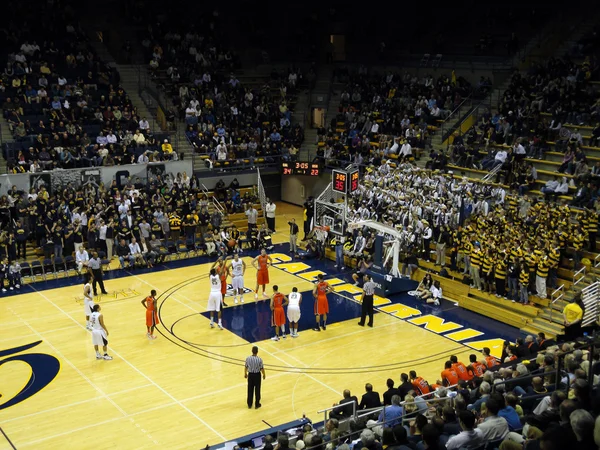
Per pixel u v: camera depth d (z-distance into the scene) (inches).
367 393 843.4
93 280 1369.3
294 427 890.1
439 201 1510.8
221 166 1924.2
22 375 1066.7
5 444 888.9
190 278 1494.8
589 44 1788.9
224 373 1080.8
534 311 1244.5
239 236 1685.5
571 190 1505.9
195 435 906.7
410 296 1401.3
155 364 1106.1
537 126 1653.5
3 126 1758.1
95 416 955.3
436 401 704.4
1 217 1541.6
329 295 1407.5
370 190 1672.0
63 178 1658.5
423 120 1888.5
